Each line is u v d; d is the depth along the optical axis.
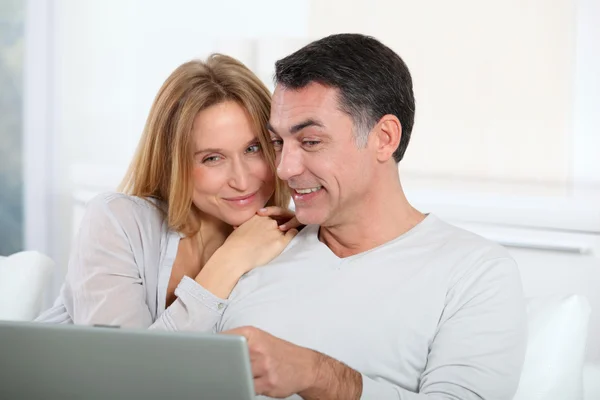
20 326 1.38
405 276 1.87
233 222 2.13
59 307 2.26
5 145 5.42
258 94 2.07
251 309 1.96
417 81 4.45
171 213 2.11
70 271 2.17
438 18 4.40
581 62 4.13
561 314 2.06
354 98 1.81
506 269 1.86
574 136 4.15
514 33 4.25
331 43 1.85
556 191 4.19
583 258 3.21
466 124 4.37
